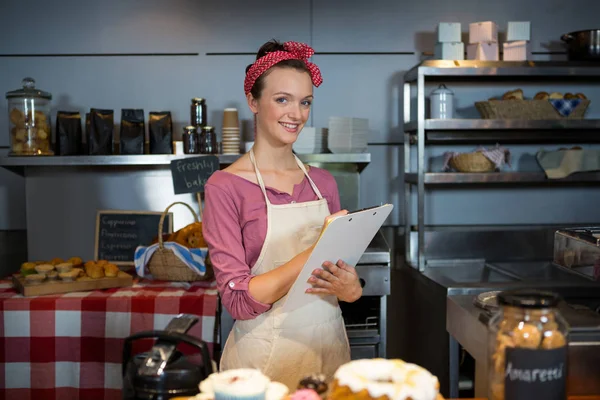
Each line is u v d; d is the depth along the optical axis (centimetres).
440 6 330
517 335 101
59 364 233
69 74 321
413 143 330
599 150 308
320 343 164
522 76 324
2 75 319
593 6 332
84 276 254
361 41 329
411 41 330
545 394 100
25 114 284
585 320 136
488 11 331
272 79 157
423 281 296
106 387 234
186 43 323
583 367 129
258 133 169
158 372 104
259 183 165
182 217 320
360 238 149
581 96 311
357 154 289
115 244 309
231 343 169
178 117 326
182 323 116
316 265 144
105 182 319
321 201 172
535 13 332
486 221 339
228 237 160
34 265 252
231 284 154
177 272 257
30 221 318
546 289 262
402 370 95
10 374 232
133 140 295
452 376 192
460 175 299
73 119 295
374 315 286
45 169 317
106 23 320
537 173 303
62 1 318
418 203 300
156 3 321
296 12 326
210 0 323
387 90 331
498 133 327
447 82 334
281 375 161
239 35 325
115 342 234
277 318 160
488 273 310
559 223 341
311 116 331
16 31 317
